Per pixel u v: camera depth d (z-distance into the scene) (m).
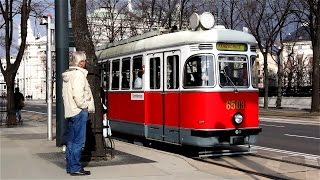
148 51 14.10
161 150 13.38
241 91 12.34
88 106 8.66
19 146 13.46
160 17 35.62
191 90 12.14
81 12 10.73
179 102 12.55
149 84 14.04
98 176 8.71
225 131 12.00
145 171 9.31
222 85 12.14
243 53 12.59
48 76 15.29
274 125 24.48
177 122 12.60
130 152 12.05
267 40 43.97
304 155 13.05
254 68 12.80
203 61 12.08
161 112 13.34
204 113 11.89
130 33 41.47
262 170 10.53
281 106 48.09
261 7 42.62
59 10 13.07
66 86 8.56
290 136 18.38
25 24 22.50
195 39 12.20
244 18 42.72
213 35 12.16
